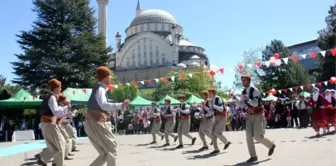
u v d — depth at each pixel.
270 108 24.36
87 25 38.75
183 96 11.44
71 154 10.33
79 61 36.06
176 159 8.09
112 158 4.79
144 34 98.44
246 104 7.30
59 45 36.22
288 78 48.19
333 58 35.88
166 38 99.94
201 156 8.45
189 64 88.69
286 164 6.50
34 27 35.66
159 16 103.62
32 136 20.14
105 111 4.98
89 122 4.86
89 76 35.31
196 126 24.58
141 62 98.69
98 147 4.91
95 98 4.88
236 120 25.20
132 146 12.80
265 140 7.25
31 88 34.94
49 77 35.06
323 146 9.30
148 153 9.89
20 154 10.88
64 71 33.84
